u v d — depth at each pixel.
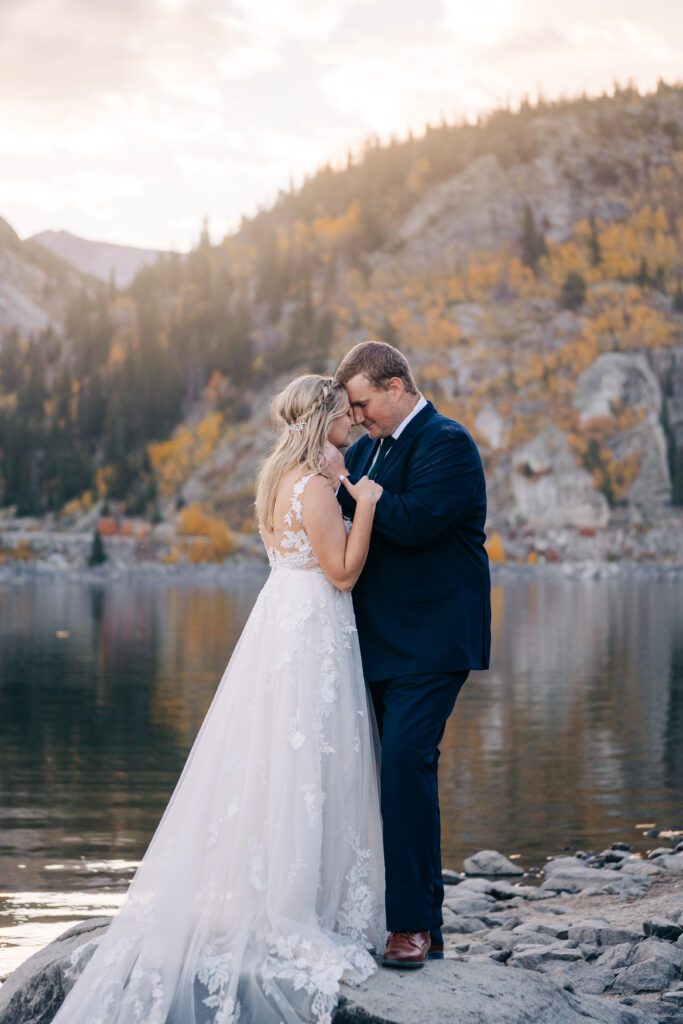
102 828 9.91
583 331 179.62
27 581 125.00
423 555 3.81
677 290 198.00
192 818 3.63
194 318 192.00
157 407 180.38
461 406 170.00
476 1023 3.22
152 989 3.34
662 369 180.62
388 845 3.57
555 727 17.44
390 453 3.94
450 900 6.53
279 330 194.12
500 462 162.25
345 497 4.07
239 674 3.78
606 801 11.21
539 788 12.02
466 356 179.88
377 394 3.89
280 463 3.83
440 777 12.80
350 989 3.32
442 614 3.77
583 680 25.05
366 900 3.62
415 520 3.69
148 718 18.92
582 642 37.62
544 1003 3.44
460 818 10.34
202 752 3.75
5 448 172.50
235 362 186.00
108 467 172.75
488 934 5.63
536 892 6.82
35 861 8.45
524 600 77.62
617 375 170.25
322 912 3.59
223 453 170.75
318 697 3.67
